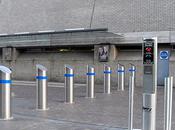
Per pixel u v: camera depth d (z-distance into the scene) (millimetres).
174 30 20047
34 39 24500
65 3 24281
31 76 24703
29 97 13766
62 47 24375
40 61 24297
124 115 9375
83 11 23500
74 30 22734
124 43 21016
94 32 21984
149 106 6113
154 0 20734
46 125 7824
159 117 9180
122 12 21906
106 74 15539
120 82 17203
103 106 11117
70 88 11984
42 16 25406
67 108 10633
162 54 19922
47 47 24781
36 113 9602
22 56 25859
